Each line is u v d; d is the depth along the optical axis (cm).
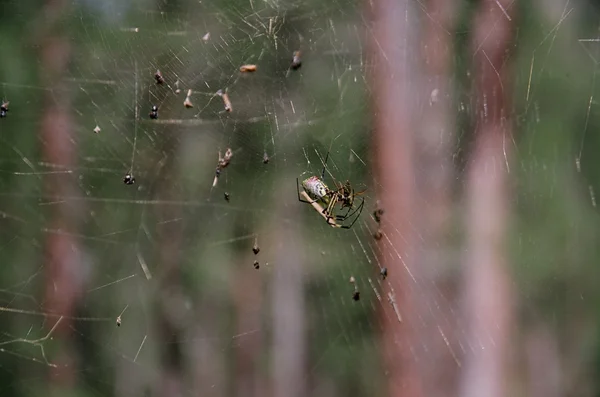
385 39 77
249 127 76
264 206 79
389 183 77
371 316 80
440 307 79
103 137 78
